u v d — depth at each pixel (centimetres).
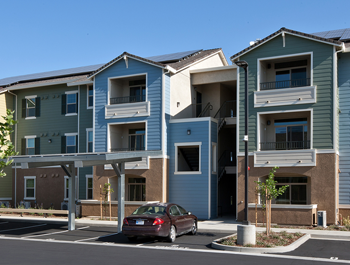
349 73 2194
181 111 2634
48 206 2991
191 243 1515
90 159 1609
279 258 1225
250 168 2184
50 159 1638
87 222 2169
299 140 2280
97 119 2603
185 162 2623
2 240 1602
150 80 2483
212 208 2388
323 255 1289
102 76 2622
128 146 2670
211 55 3112
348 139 2158
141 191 2623
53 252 1309
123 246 1445
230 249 1366
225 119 2644
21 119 3167
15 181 3141
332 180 2002
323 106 2062
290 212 2011
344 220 2005
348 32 2653
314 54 2108
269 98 2188
